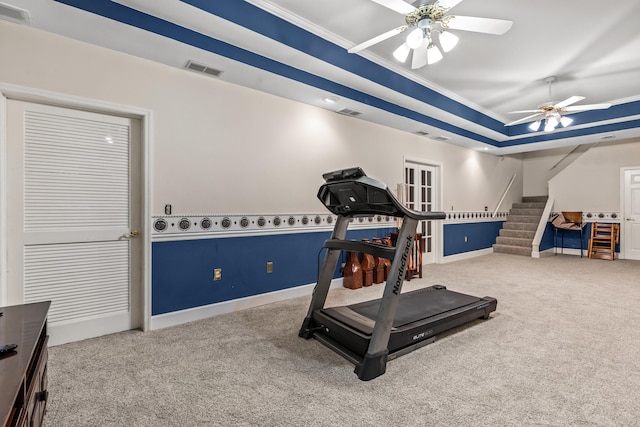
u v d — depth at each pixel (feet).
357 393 6.25
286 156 12.75
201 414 5.61
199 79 10.42
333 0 8.75
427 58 9.02
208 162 10.66
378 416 5.55
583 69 12.94
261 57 10.06
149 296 9.53
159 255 9.72
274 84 11.26
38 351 4.75
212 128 10.73
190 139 10.27
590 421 5.35
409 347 8.04
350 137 15.11
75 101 8.34
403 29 7.89
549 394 6.15
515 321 10.11
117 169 9.39
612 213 22.53
